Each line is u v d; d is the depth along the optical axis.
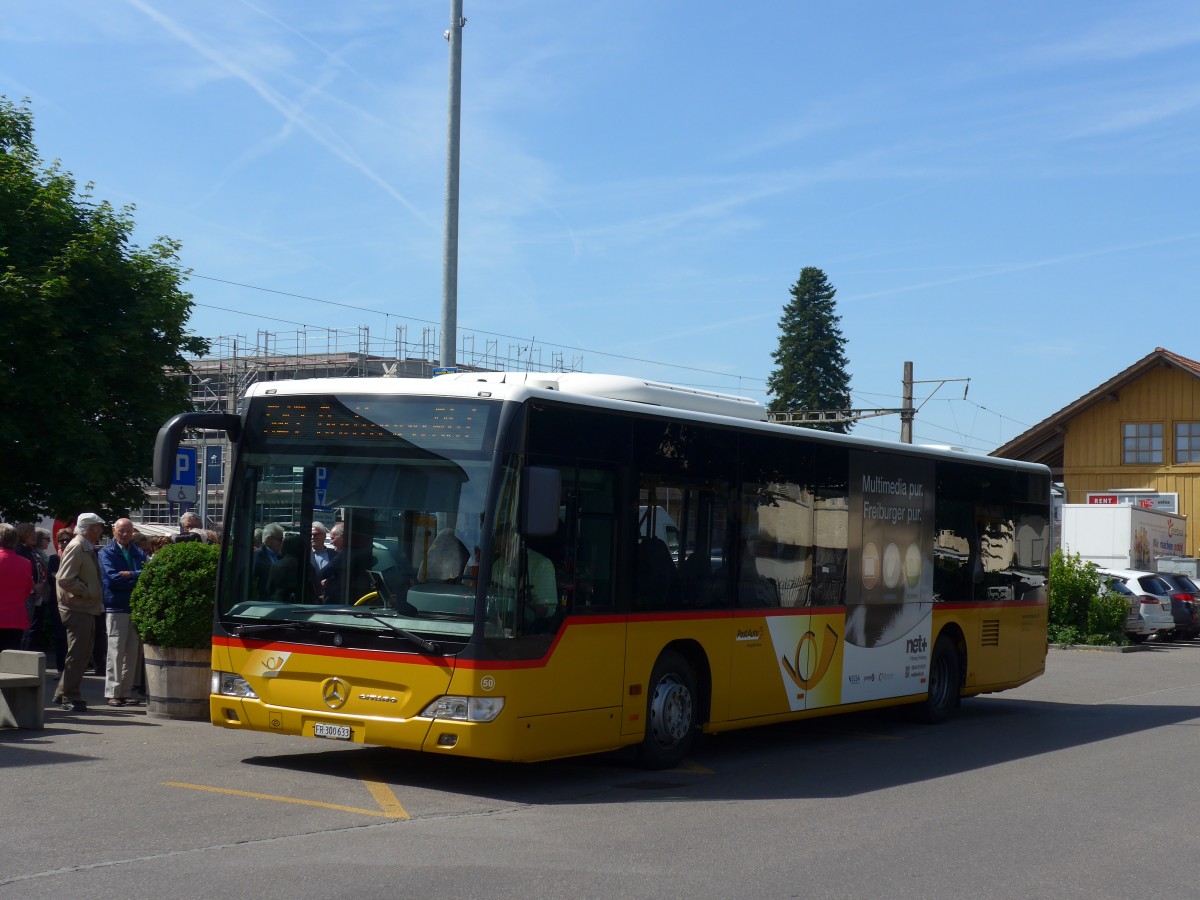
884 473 14.45
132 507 25.16
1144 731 15.38
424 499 9.75
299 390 10.38
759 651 12.25
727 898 7.02
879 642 14.24
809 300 73.69
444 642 9.38
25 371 23.06
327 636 9.80
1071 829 9.27
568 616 10.02
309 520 10.13
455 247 18.75
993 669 16.58
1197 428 47.69
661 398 11.85
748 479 12.20
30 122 26.19
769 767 11.96
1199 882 7.79
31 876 6.88
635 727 10.72
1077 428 49.75
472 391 9.82
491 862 7.56
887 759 12.68
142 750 11.08
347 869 7.25
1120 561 38.44
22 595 12.91
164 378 25.42
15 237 23.64
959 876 7.73
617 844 8.23
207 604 12.70
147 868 7.11
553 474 9.36
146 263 24.91
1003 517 16.91
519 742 9.48
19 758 10.48
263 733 12.22
